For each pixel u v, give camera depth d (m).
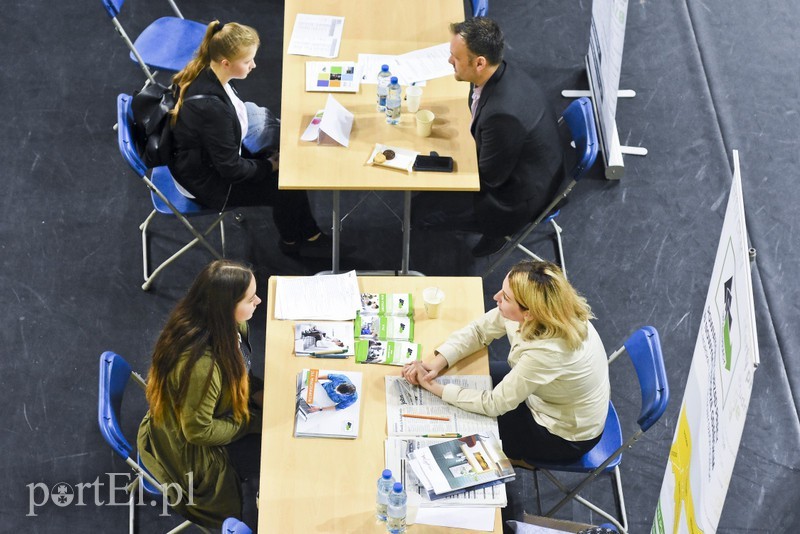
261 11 6.28
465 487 3.28
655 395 3.54
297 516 3.22
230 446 3.81
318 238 5.12
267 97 5.83
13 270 4.97
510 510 4.29
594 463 3.82
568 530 3.55
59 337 4.75
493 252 4.93
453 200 4.66
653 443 4.55
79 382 4.61
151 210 5.25
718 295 3.11
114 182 5.35
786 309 5.07
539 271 3.41
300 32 4.89
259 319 4.86
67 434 4.44
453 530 3.20
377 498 3.20
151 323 4.84
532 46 6.18
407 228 4.60
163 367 3.39
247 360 3.93
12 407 4.51
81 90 5.76
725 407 2.86
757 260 5.24
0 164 5.38
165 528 4.18
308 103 4.56
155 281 4.99
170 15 6.20
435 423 3.48
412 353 3.68
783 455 4.52
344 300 3.84
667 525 3.62
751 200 5.47
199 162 4.38
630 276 5.13
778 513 4.33
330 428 3.43
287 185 4.21
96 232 5.16
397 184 4.25
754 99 5.94
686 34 6.26
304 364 3.64
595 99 5.74
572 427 3.65
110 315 4.86
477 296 3.90
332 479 3.31
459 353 3.66
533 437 3.75
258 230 5.23
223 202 4.58
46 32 6.03
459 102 4.61
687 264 5.19
